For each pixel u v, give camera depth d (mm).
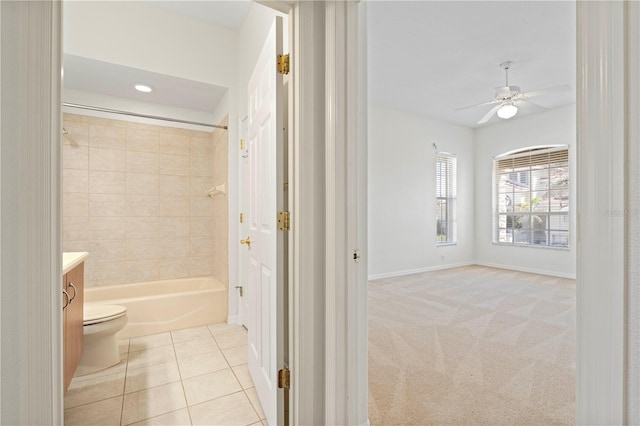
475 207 6094
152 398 1787
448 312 3279
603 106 496
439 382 1927
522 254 5469
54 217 845
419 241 5473
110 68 2627
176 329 2836
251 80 2023
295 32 1313
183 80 2857
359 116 1458
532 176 5383
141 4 2660
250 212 2004
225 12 2793
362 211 1465
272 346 1479
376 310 3348
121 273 3262
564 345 2465
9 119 797
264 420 1610
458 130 5980
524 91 4297
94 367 2066
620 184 481
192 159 3623
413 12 2664
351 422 1259
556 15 2701
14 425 795
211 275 3709
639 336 467
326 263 1273
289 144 1371
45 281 819
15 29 809
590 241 505
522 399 1756
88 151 3115
